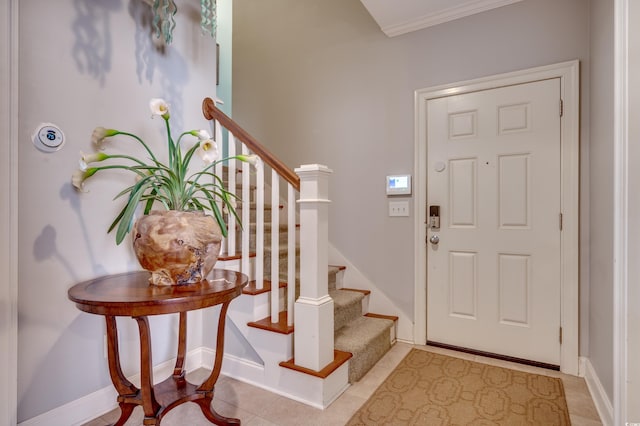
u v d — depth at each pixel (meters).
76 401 1.64
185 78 2.18
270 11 3.51
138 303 1.14
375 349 2.29
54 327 1.56
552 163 2.21
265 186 3.47
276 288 1.98
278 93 3.44
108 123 1.77
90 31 1.70
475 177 2.45
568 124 2.17
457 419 1.66
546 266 2.23
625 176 1.39
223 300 1.30
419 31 2.67
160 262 1.35
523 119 2.30
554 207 2.21
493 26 2.40
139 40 1.92
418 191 2.64
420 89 2.65
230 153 2.25
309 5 3.26
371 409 1.75
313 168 1.78
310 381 1.79
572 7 2.17
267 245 2.78
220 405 1.78
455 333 2.52
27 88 1.48
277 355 1.90
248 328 2.00
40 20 1.52
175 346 2.12
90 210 1.70
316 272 1.79
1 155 1.34
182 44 2.17
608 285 1.63
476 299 2.45
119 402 1.43
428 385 1.99
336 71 3.08
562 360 2.17
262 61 3.56
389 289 2.77
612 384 1.55
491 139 2.40
